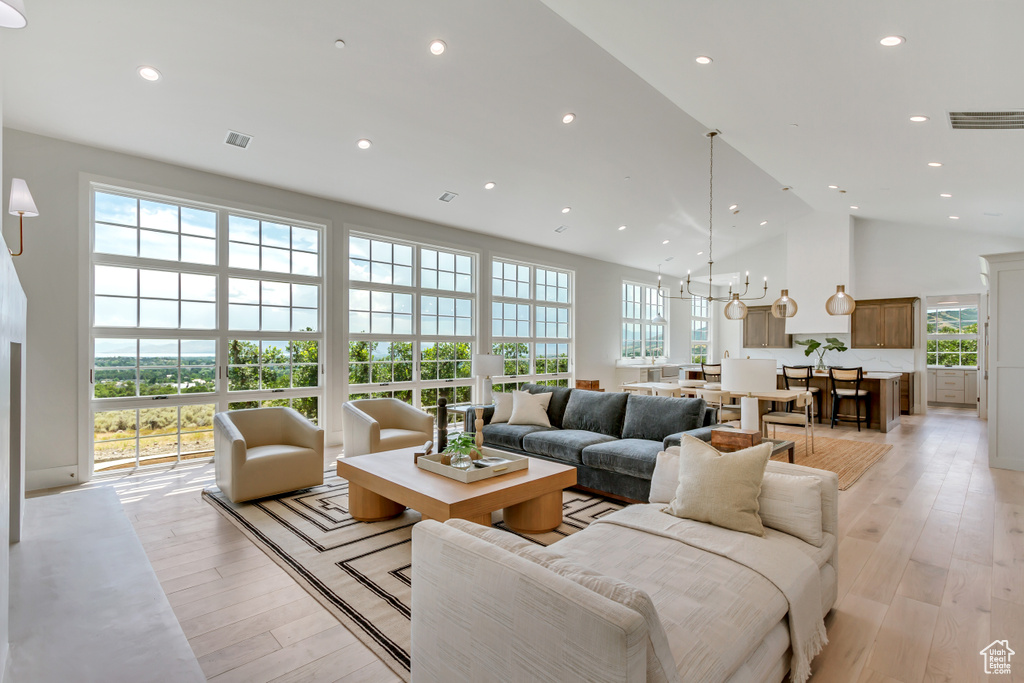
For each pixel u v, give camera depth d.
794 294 9.38
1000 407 4.88
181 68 3.56
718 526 2.17
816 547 2.10
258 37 3.38
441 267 6.95
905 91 3.04
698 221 8.22
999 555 2.90
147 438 4.63
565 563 1.32
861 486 4.30
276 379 5.39
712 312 12.34
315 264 5.70
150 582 2.42
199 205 4.89
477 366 6.23
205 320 4.93
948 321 9.48
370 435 4.31
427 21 3.40
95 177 4.27
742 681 1.49
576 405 4.85
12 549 2.79
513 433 4.64
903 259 8.81
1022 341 4.75
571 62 3.96
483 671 1.32
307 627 2.18
